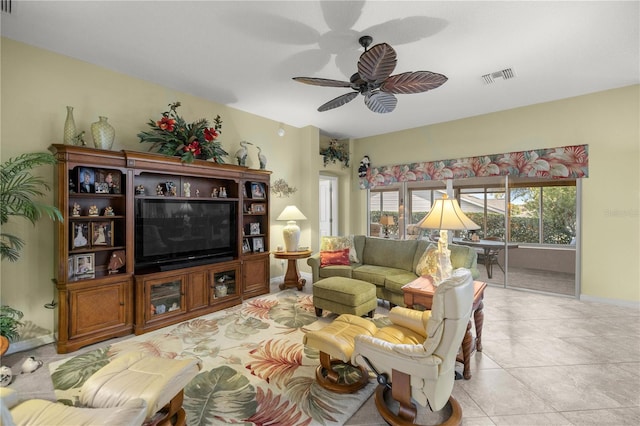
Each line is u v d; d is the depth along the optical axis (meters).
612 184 3.84
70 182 2.73
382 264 4.30
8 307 2.38
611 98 3.81
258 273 4.28
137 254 3.09
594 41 2.67
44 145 2.77
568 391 2.05
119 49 2.81
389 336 2.06
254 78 3.43
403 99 4.13
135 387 1.50
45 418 1.20
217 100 4.11
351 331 2.19
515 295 4.32
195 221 3.60
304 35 2.58
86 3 2.15
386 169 5.89
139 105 3.43
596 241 3.96
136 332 2.95
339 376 2.24
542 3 2.18
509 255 4.70
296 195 5.41
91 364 2.40
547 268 4.38
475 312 2.60
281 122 5.13
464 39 2.64
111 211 2.96
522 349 2.66
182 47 2.77
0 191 2.25
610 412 1.84
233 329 3.10
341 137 6.31
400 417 1.72
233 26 2.46
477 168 4.82
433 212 2.59
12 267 2.61
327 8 2.24
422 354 1.58
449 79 3.48
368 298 3.30
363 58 2.05
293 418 1.79
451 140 5.11
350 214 6.45
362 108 4.48
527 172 4.39
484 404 1.92
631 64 3.13
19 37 2.59
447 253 2.55
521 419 1.79
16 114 2.63
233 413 1.83
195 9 2.24
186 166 3.40
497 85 3.67
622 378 2.21
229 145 4.34
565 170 4.11
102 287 2.79
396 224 5.89
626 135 3.74
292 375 2.24
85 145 2.98
